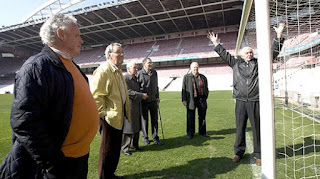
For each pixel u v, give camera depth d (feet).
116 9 82.17
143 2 76.18
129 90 10.62
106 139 7.54
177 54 101.71
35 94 3.73
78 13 85.05
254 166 9.09
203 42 103.71
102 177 7.47
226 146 11.98
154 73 13.10
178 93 64.03
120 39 121.29
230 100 36.32
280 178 7.77
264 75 6.07
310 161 9.32
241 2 73.00
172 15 87.10
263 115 6.12
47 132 3.88
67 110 4.23
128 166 9.45
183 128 16.98
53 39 4.44
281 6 8.91
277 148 11.16
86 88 4.92
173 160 10.05
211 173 8.48
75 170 4.59
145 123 12.92
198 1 74.18
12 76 126.82
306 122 16.62
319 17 13.82
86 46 130.21
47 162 3.89
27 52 137.28
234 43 94.53
